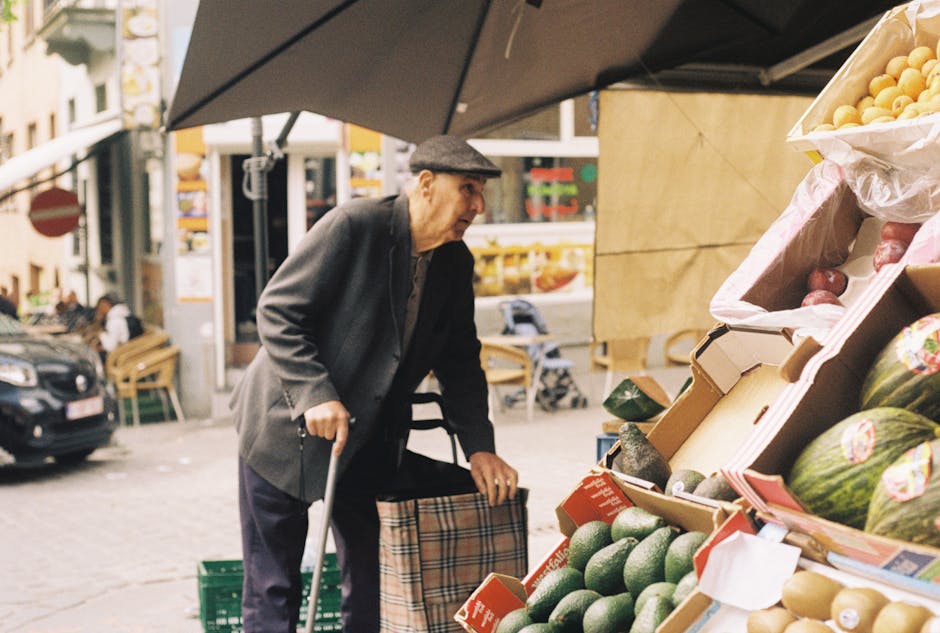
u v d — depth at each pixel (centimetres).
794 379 245
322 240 382
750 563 229
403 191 393
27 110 1711
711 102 634
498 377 1173
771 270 306
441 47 500
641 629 243
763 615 218
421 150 380
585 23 489
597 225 629
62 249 1614
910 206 287
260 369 406
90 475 1002
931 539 205
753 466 228
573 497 298
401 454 405
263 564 403
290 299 381
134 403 1252
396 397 406
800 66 580
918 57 292
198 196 1317
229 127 1308
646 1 473
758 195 651
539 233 1409
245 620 407
